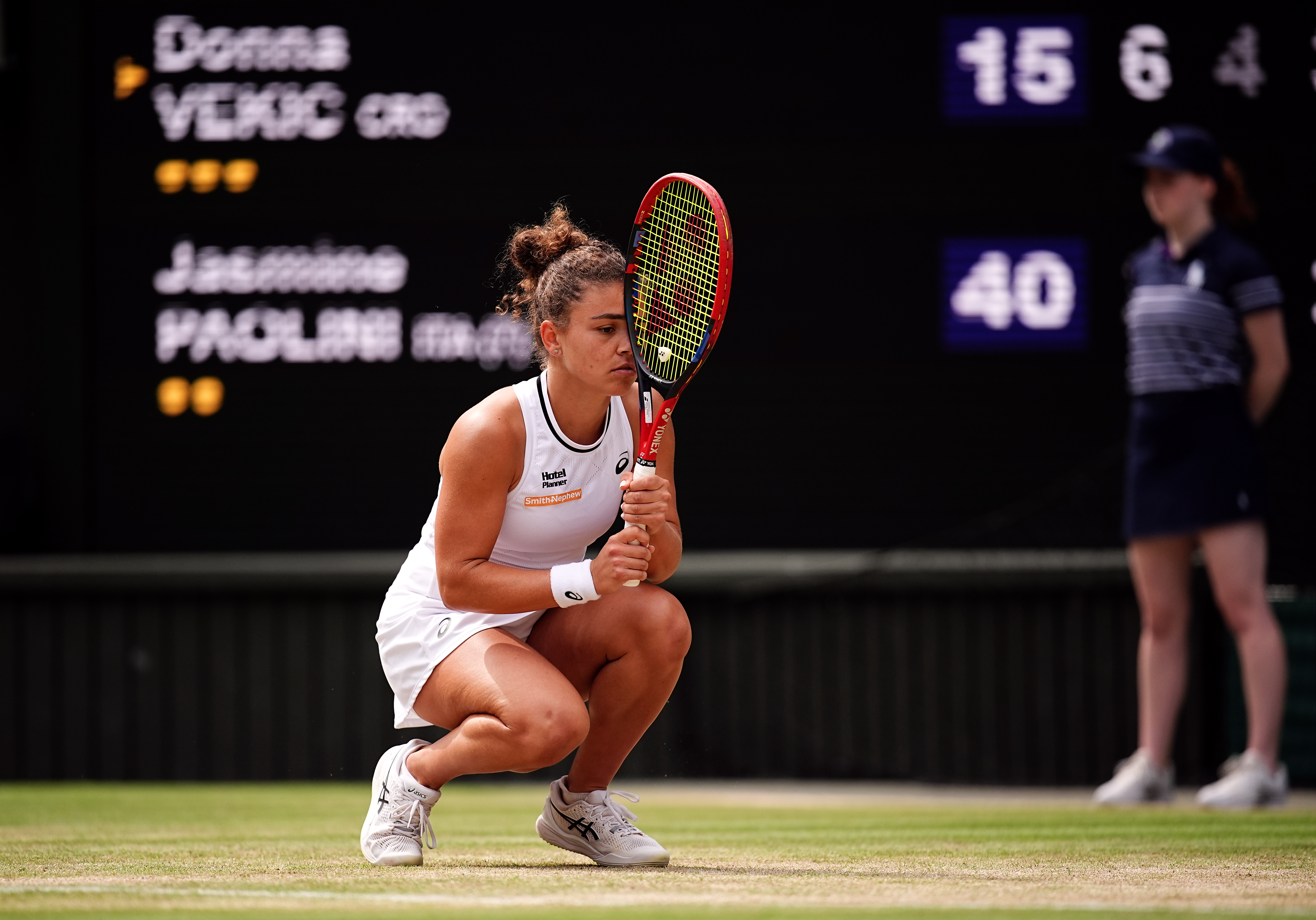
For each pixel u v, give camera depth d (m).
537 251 8.03
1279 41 19.62
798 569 19.48
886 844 10.11
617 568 7.60
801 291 19.86
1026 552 19.62
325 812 14.36
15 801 16.06
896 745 19.41
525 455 7.91
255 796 17.11
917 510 19.78
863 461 19.83
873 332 19.86
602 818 8.23
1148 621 15.20
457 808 15.46
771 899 6.40
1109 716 19.20
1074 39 19.75
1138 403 14.95
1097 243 19.72
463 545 7.83
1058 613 19.33
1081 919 5.70
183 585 19.75
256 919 5.66
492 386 19.86
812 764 19.53
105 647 19.81
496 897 6.42
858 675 19.52
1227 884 7.18
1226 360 14.54
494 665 7.76
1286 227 19.44
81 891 6.71
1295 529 19.25
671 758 19.62
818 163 19.84
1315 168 19.50
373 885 6.96
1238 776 14.41
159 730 19.78
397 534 19.84
